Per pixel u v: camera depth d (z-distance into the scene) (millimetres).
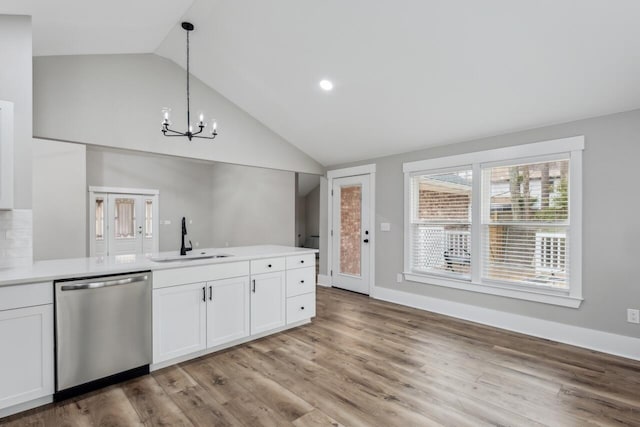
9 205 2229
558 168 3258
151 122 3684
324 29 2883
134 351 2459
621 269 2887
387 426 1927
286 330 3553
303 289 3676
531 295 3389
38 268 2365
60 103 3092
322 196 5863
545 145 3285
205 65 3840
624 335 2867
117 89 3438
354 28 2791
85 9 2410
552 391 2309
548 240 3320
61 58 3105
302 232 11031
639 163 2801
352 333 3463
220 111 4293
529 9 2232
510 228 3580
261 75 3738
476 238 3809
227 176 8414
